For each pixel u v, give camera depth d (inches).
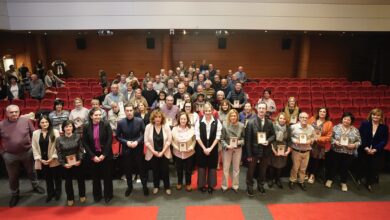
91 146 177.9
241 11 467.8
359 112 332.5
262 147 188.5
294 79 532.1
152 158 190.1
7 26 457.7
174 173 232.4
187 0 461.7
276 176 209.9
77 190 201.8
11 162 180.4
